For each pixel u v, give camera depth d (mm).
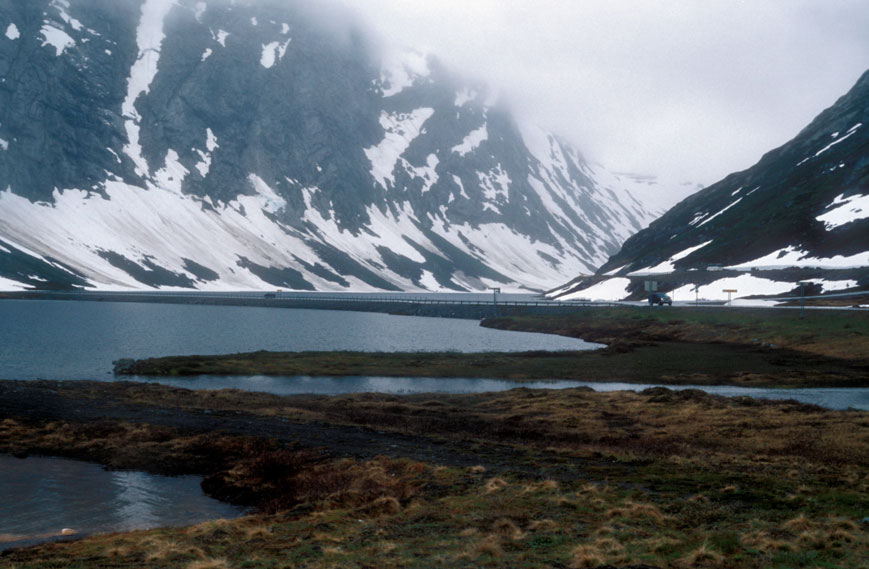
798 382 63906
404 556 17531
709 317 116812
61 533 23188
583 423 42531
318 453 32812
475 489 25422
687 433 39344
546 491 24609
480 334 134375
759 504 22328
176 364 74438
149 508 26203
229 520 22609
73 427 38781
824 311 109625
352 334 132500
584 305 167250
